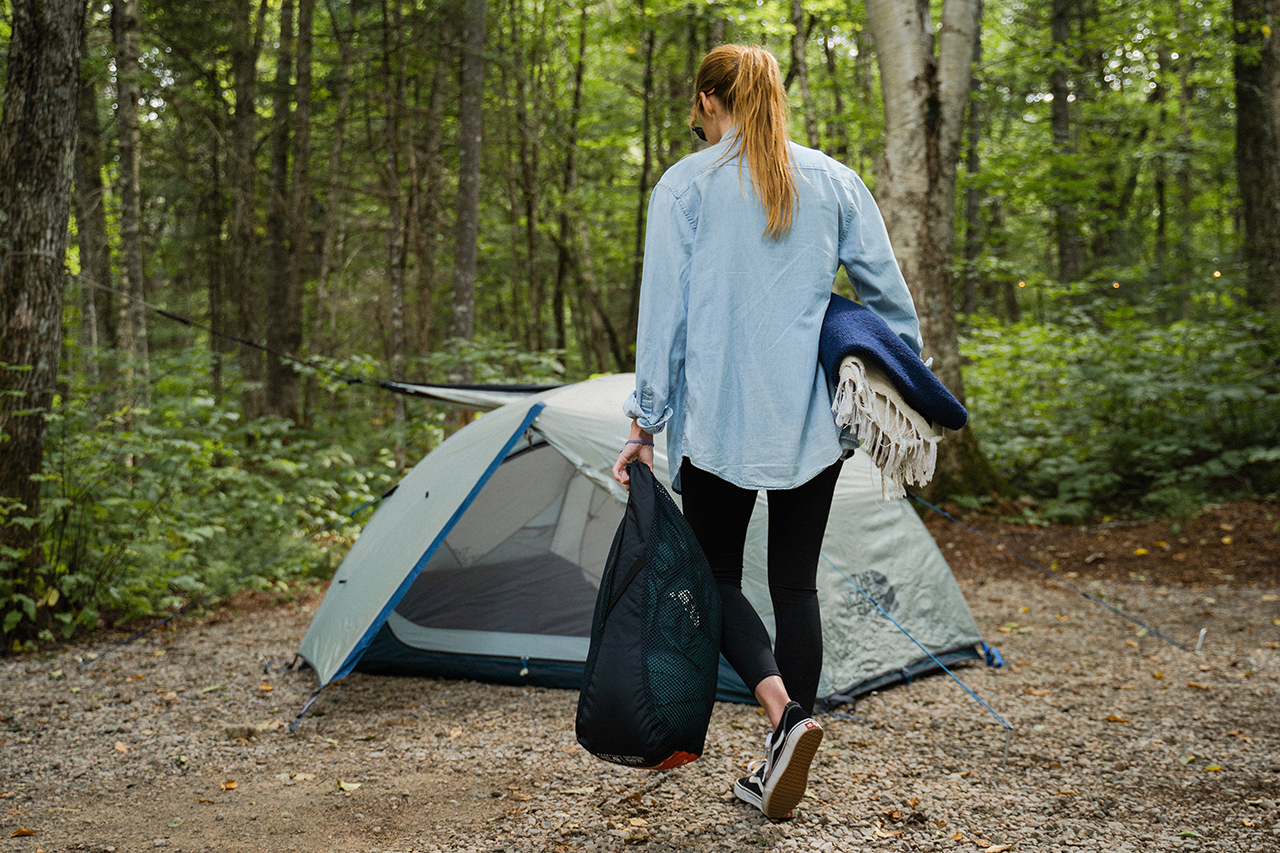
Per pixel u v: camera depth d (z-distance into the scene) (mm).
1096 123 14211
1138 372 8695
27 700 3746
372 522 4426
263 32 12477
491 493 4328
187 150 12625
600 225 15242
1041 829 2262
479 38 10117
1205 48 10461
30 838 2326
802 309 1827
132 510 5434
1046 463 8508
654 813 2336
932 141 7645
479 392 4930
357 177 14555
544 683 3930
